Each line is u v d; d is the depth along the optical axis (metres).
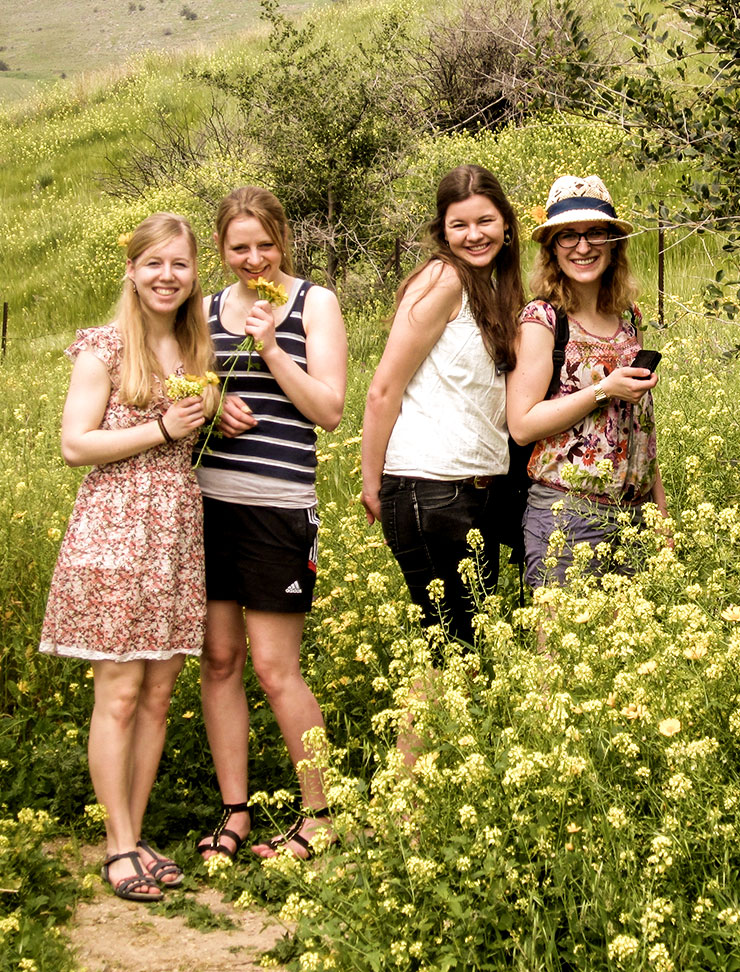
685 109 4.58
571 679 3.14
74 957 3.24
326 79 14.01
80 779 4.16
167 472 3.71
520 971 2.50
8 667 4.87
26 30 111.44
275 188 13.73
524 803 2.81
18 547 5.30
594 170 14.51
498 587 4.54
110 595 3.61
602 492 3.83
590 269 3.79
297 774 4.14
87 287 17.45
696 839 2.63
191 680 4.57
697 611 3.11
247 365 3.78
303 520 3.82
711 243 10.88
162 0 115.06
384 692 4.32
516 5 18.16
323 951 2.95
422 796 2.96
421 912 2.79
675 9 4.60
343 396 3.85
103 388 3.66
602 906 2.56
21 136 28.36
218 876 3.71
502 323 3.75
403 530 3.77
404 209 13.58
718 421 5.26
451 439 3.69
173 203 17.84
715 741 2.70
